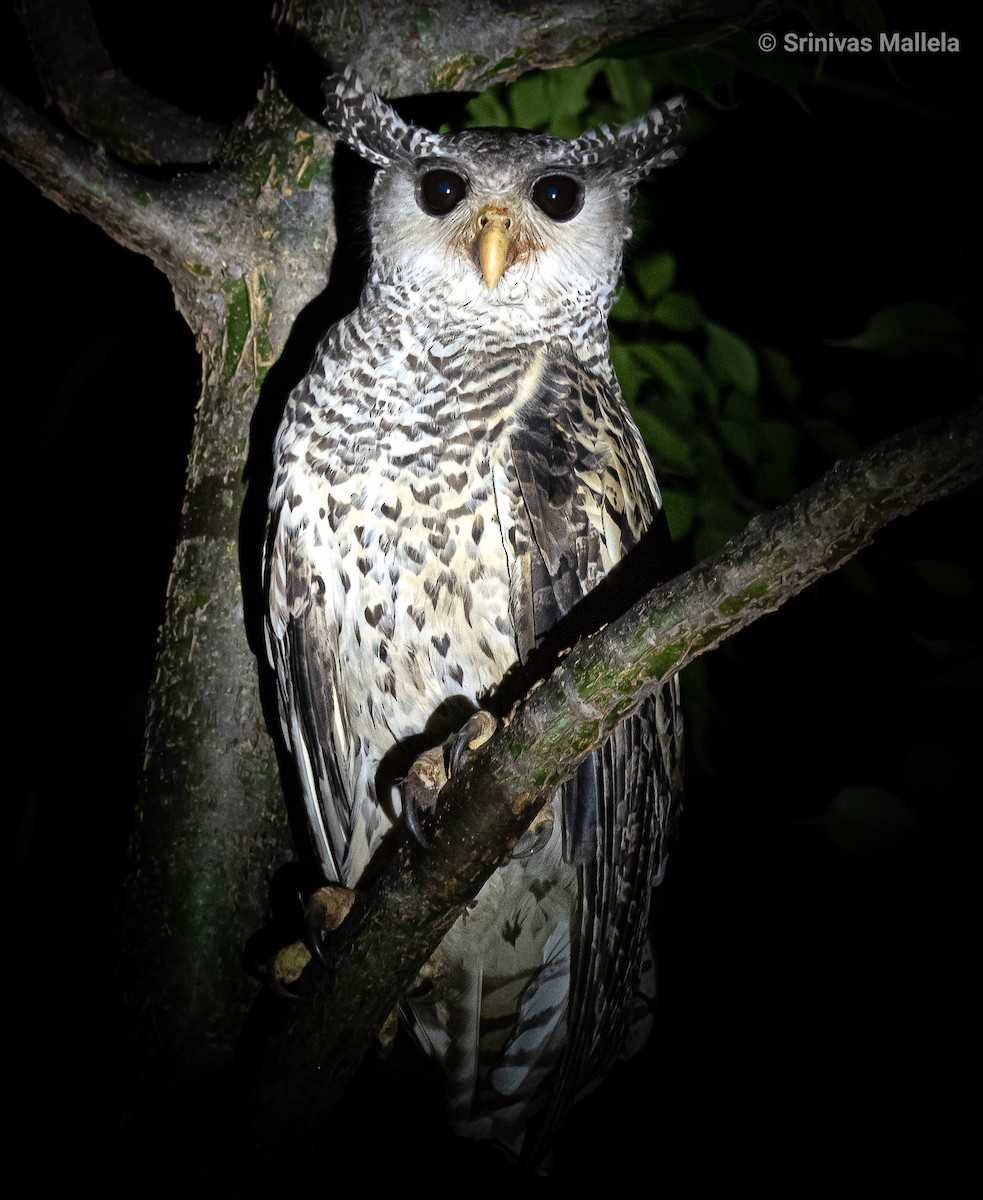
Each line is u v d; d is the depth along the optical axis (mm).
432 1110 5277
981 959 5383
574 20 5184
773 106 5527
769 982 5418
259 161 5180
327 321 5191
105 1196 5094
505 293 5191
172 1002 5121
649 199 5445
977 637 5355
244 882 5141
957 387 5441
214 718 5152
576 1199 5348
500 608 5160
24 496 5664
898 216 5520
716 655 5406
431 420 5164
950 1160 5359
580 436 5184
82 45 5246
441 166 5199
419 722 5191
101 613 5668
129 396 5660
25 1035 5445
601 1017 5215
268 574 5160
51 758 5645
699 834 5426
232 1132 5043
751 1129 5387
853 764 5406
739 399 5328
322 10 5191
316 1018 5031
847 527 4941
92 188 5145
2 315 5660
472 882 5012
